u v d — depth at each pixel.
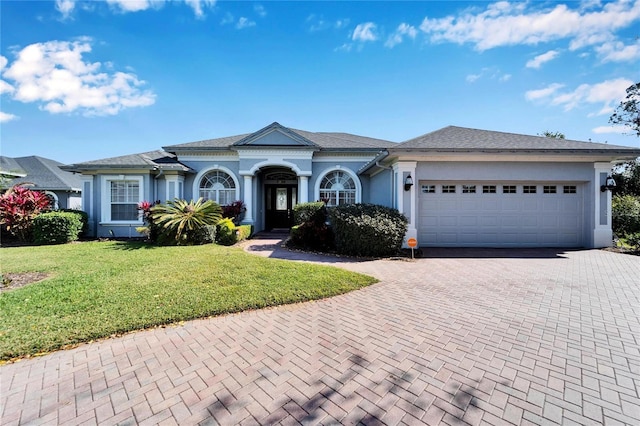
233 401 2.39
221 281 5.68
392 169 10.67
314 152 14.72
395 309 4.45
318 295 5.00
